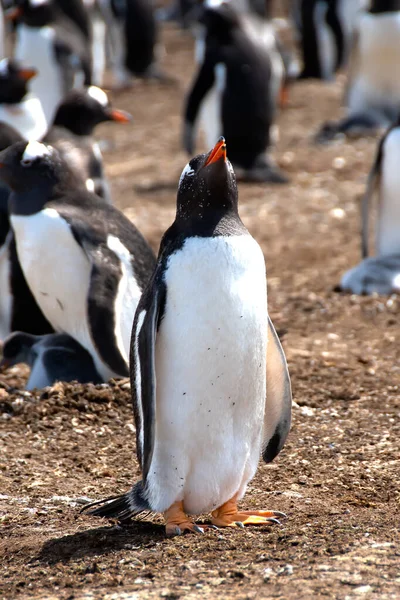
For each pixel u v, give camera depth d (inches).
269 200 1042.7
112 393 512.4
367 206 741.9
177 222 352.5
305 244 886.4
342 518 358.6
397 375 562.9
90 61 1299.2
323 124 1411.2
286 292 752.3
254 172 1123.3
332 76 1830.7
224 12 1117.7
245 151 1125.1
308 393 533.6
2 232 634.8
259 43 1128.2
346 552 316.2
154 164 1245.7
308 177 1128.8
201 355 337.4
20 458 450.6
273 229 939.3
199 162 346.9
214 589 294.5
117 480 422.9
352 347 621.6
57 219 515.8
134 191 1106.1
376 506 376.5
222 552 328.2
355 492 395.2
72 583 311.4
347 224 948.0
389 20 1220.5
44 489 413.1
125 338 518.0
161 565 320.5
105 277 505.7
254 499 391.9
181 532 349.7
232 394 345.7
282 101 1477.6
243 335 341.7
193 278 335.9
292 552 321.4
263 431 379.9
